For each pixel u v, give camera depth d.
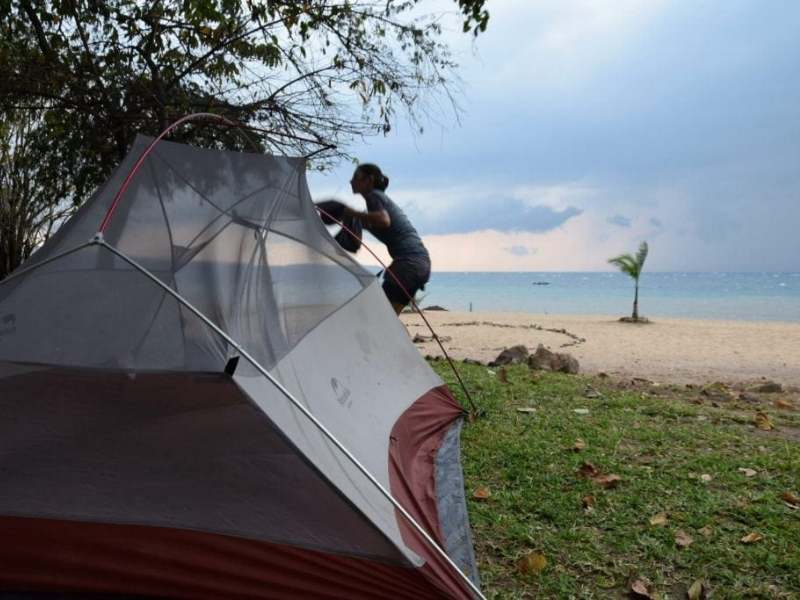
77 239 3.00
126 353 2.59
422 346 13.88
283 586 2.47
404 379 4.71
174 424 2.54
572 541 3.38
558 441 4.99
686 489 4.04
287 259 3.82
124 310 2.72
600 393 6.92
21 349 2.59
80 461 2.52
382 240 6.29
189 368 2.55
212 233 3.32
